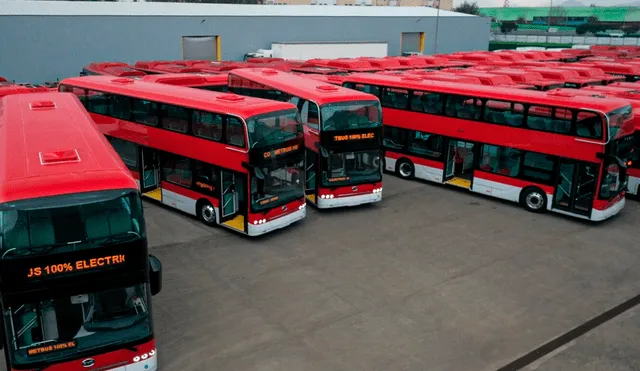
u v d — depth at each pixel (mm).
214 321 10789
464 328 10766
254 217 14281
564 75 24703
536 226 16344
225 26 41938
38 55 34625
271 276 12727
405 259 13828
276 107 14367
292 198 15211
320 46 45250
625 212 17891
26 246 7504
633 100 20078
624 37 72438
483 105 18156
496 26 94875
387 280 12672
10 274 7484
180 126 15617
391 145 21375
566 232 15914
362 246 14570
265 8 46656
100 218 7828
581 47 57812
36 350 7938
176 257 13562
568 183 16609
